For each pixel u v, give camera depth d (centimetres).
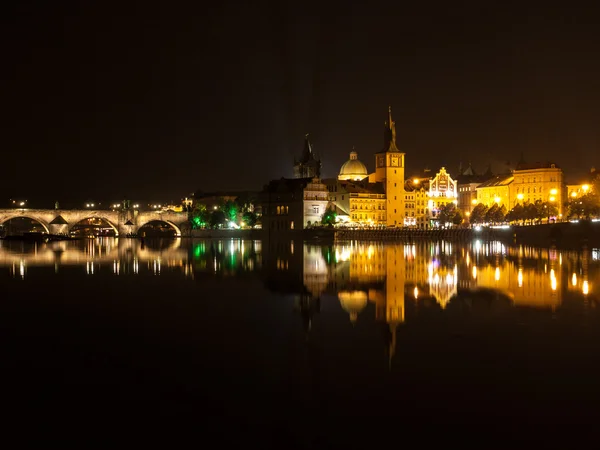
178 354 3656
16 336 4153
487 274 8050
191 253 13975
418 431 2512
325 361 3466
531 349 3700
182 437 2488
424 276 7838
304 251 14812
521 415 2664
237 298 5891
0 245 19225
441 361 3444
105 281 7500
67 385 3097
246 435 2495
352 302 5566
